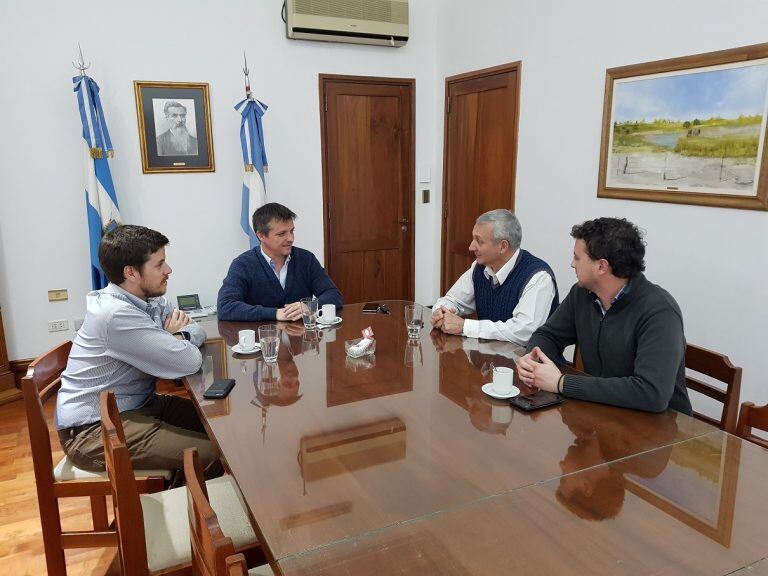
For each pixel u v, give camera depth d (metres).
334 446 1.25
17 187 3.43
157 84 3.63
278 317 2.33
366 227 4.54
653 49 2.76
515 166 3.75
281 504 1.03
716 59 2.48
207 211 3.92
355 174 4.41
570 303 1.83
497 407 1.46
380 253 4.64
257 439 1.28
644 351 1.51
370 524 0.97
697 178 2.61
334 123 4.26
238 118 3.89
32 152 3.42
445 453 1.21
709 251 2.60
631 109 2.89
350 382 1.64
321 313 2.43
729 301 2.54
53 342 3.65
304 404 1.48
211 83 3.79
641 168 2.88
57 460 2.64
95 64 3.48
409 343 2.02
